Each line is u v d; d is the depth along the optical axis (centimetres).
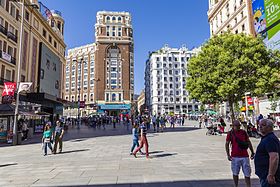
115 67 8381
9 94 1908
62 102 3741
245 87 1856
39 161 1029
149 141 1697
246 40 1944
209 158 1009
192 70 2167
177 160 973
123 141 1770
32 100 3044
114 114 8188
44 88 3828
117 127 3966
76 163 958
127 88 8344
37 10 3644
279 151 345
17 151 1401
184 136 2064
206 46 2153
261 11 3225
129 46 8606
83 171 809
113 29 8562
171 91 10188
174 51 10525
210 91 2016
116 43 8469
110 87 8250
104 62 8362
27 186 644
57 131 1266
